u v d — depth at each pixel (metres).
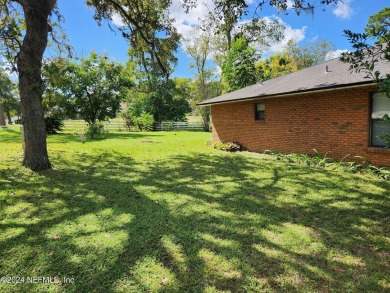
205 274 2.60
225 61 22.62
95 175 6.78
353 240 3.28
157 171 7.32
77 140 15.54
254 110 11.16
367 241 3.25
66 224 3.78
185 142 14.80
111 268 2.70
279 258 2.87
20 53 6.86
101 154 10.21
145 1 8.24
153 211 4.30
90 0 8.49
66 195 5.12
